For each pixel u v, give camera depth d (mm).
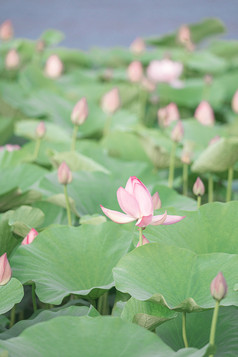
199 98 7848
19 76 8695
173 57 9469
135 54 9859
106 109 6219
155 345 4094
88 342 4094
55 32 10617
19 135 6191
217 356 4336
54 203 5035
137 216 4375
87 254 4609
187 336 4430
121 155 5977
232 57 10969
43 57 9977
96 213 5117
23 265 4555
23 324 4418
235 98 6355
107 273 4570
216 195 5773
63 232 4652
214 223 4691
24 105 6793
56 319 4137
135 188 4352
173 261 4430
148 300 4293
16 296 4387
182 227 4688
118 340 4102
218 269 4406
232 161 5199
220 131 6078
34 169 5324
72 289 4523
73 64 10383
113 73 9273
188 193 5844
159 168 5754
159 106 8344
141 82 7848
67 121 6648
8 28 9539
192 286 4383
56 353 4062
